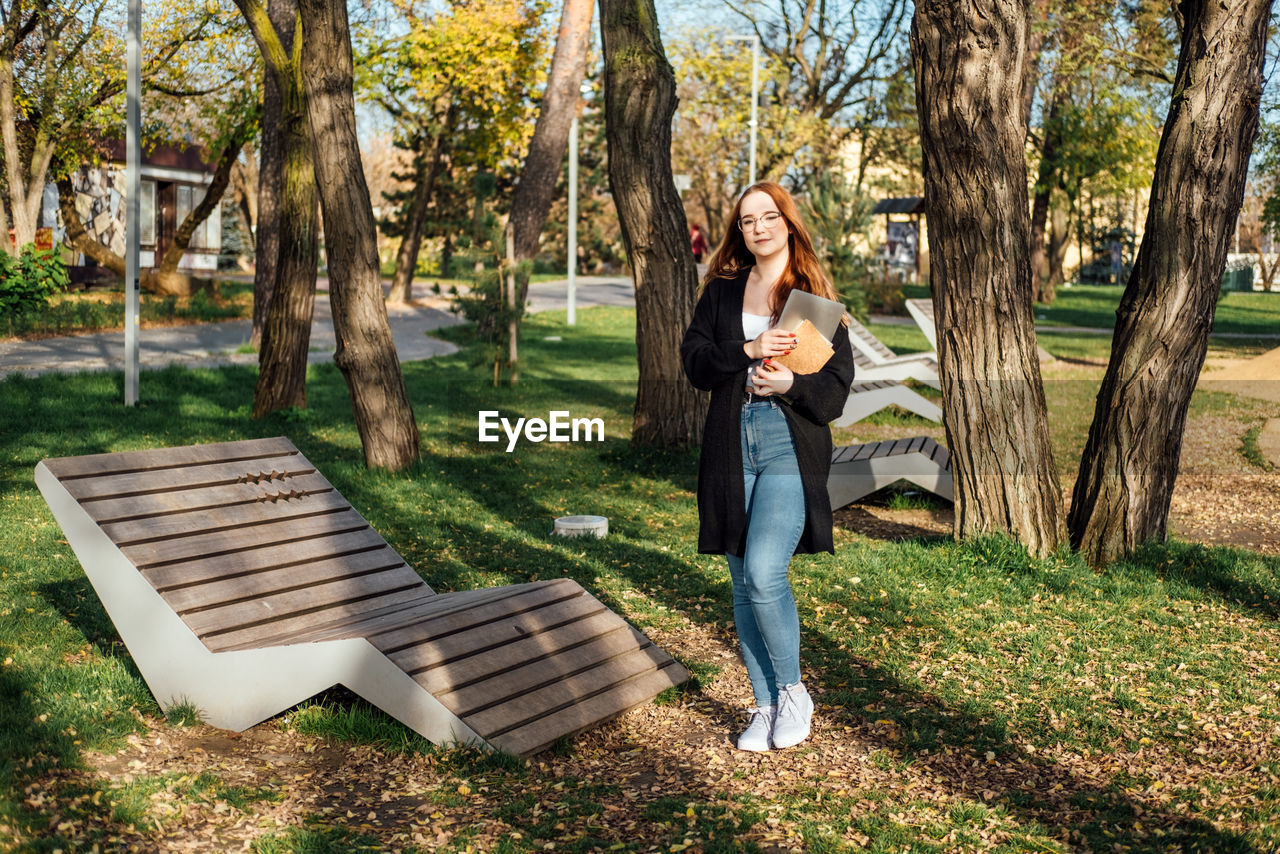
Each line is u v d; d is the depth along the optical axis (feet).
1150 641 17.92
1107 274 188.55
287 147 40.81
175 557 14.66
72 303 77.10
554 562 22.98
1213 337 48.44
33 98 75.72
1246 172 21.54
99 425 37.58
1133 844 10.85
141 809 11.06
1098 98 86.38
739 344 12.61
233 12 74.18
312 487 17.39
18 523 23.99
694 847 10.74
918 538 25.05
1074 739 13.89
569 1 68.74
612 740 13.84
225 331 75.77
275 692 13.73
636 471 33.96
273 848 10.48
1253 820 11.38
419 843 10.75
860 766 13.00
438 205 146.82
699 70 112.57
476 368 52.65
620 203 35.50
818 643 17.88
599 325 87.61
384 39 85.25
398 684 13.24
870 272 75.05
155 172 116.57
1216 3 20.70
